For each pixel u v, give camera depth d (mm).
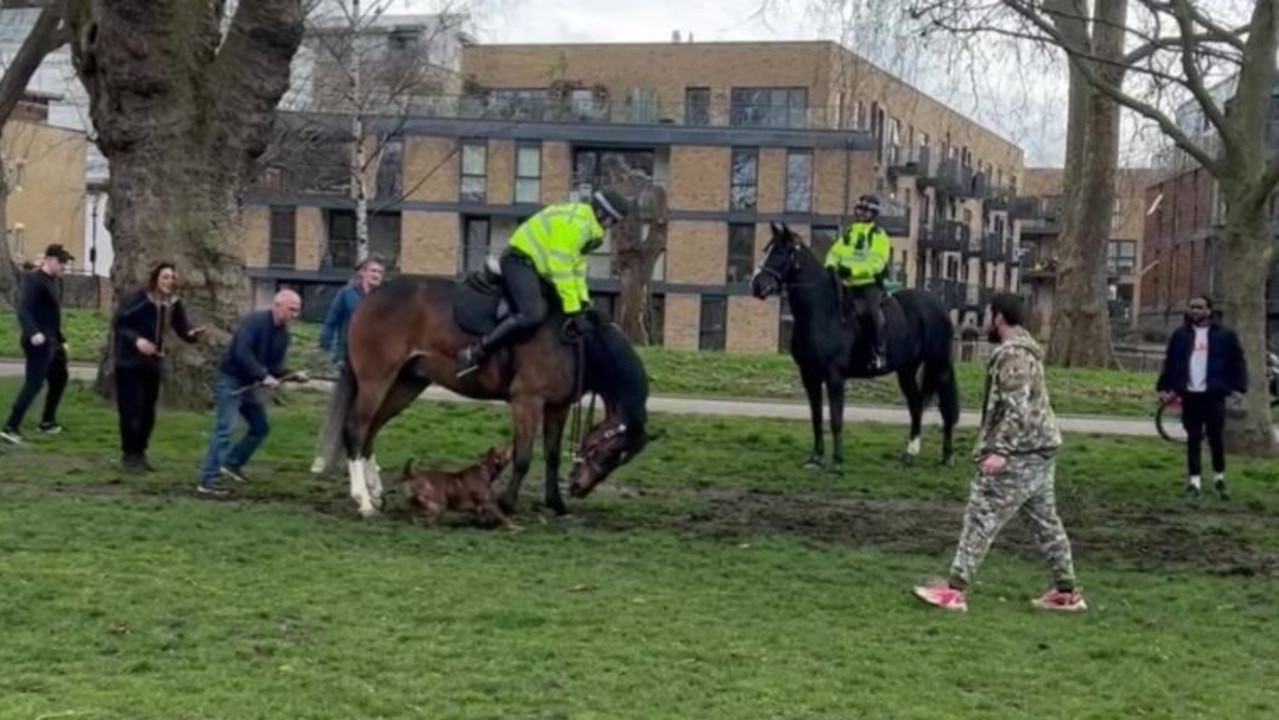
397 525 12281
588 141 53469
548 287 12516
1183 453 20297
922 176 58469
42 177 62688
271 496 13523
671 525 13188
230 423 13672
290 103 46844
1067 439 21641
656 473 16750
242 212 20203
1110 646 9000
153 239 19219
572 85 57188
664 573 10727
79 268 64938
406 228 54094
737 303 53000
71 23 19578
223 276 19547
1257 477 18500
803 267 17062
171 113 19125
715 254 53125
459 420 20125
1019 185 81188
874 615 9617
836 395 17125
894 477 17156
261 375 13625
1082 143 34812
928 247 60312
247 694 7121
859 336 17281
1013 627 9461
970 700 7652
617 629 8797
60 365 17297
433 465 16422
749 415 22641
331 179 53875
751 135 52625
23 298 16812
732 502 14867
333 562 10461
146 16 18641
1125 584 11305
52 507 12078
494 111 54156
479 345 12273
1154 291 70000
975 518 9898
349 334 12758
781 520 13797
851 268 17469
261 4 19188
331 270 54562
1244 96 19578
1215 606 10547
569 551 11492
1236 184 19750
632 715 7059
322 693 7203
